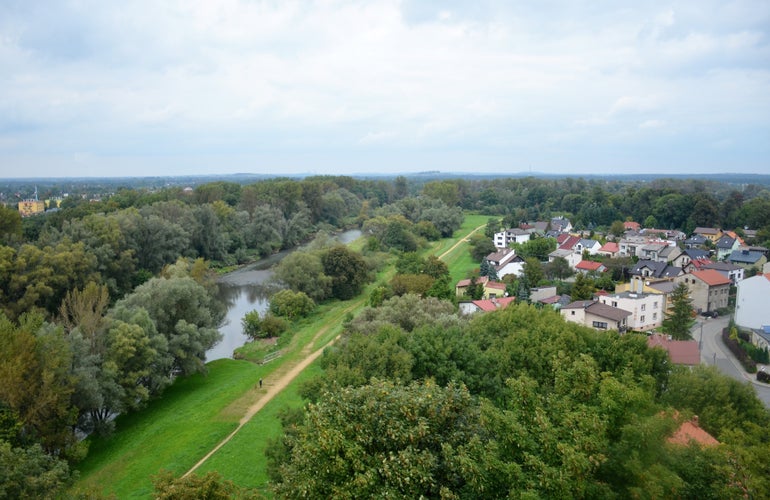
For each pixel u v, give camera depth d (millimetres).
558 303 67688
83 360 36312
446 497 15609
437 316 48281
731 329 57375
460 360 32375
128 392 39719
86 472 33656
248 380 47406
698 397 27453
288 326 62625
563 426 17766
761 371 46188
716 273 72750
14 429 29375
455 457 16266
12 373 30156
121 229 79062
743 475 16500
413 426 17812
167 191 137375
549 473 15352
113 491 30891
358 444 17281
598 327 58094
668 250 94625
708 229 124188
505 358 33406
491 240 114250
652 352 33281
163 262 84750
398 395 19109
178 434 37781
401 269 83125
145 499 29703
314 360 52156
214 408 41688
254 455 34000
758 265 88625
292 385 45906
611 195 168875
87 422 37500
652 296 61969
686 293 55500
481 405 18547
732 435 21500
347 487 16109
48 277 60438
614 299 61812
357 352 32969
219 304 64938
